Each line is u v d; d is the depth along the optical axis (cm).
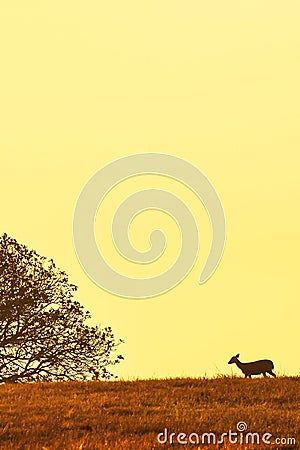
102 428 7806
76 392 9119
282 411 8406
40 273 11994
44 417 8044
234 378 9788
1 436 7544
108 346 11950
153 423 7931
